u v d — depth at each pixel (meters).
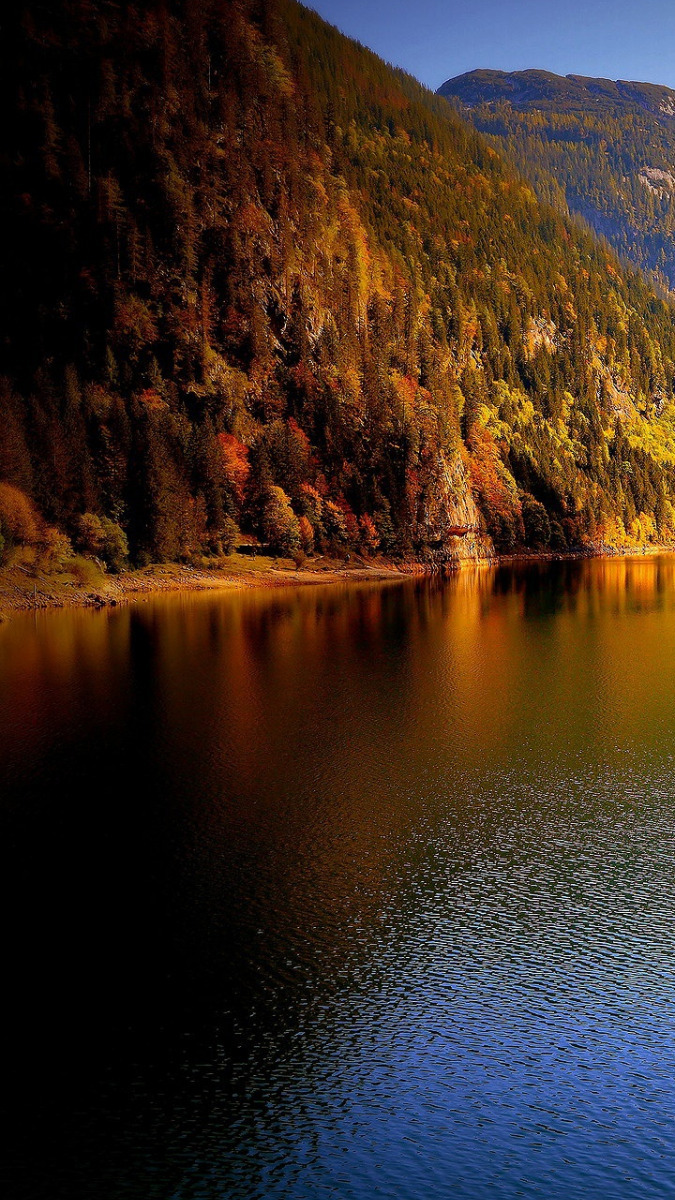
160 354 189.88
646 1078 26.08
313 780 49.81
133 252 194.12
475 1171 22.91
